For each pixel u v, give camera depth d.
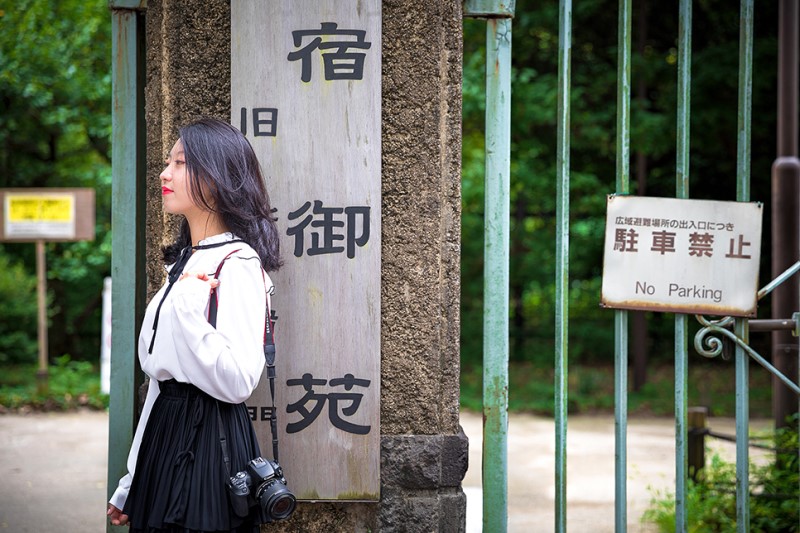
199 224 2.20
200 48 2.44
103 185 12.98
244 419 2.14
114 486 2.59
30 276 13.42
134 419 2.62
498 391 2.52
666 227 2.53
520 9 10.88
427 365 2.42
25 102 11.83
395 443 2.41
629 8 2.51
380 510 2.42
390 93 2.41
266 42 2.37
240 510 2.01
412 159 2.41
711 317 2.63
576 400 8.85
